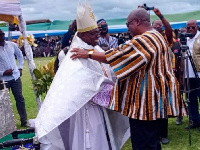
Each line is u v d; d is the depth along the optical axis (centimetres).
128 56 313
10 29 749
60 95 332
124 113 329
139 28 336
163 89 319
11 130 424
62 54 427
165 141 515
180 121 614
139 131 334
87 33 362
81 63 341
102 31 611
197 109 582
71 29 449
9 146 368
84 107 355
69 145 368
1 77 611
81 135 358
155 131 338
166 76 326
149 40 316
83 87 335
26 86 1206
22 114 649
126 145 514
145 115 319
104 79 347
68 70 340
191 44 576
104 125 370
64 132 367
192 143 513
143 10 338
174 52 549
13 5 554
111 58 320
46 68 499
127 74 315
